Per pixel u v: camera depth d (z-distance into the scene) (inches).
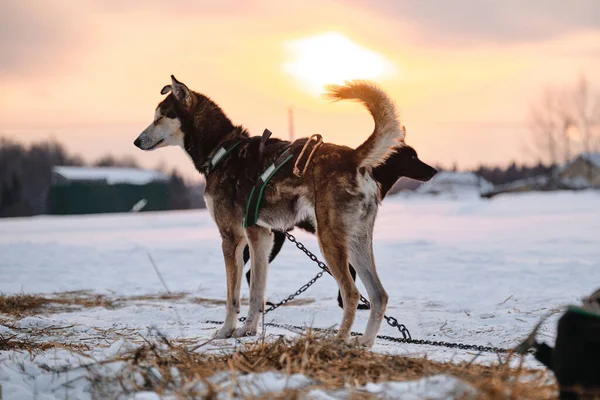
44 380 173.0
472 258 484.7
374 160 229.0
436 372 163.8
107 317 305.9
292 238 273.9
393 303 328.5
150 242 704.4
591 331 130.3
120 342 199.0
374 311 227.8
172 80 275.9
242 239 258.7
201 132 269.7
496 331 249.9
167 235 812.6
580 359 130.1
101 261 543.8
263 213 245.8
